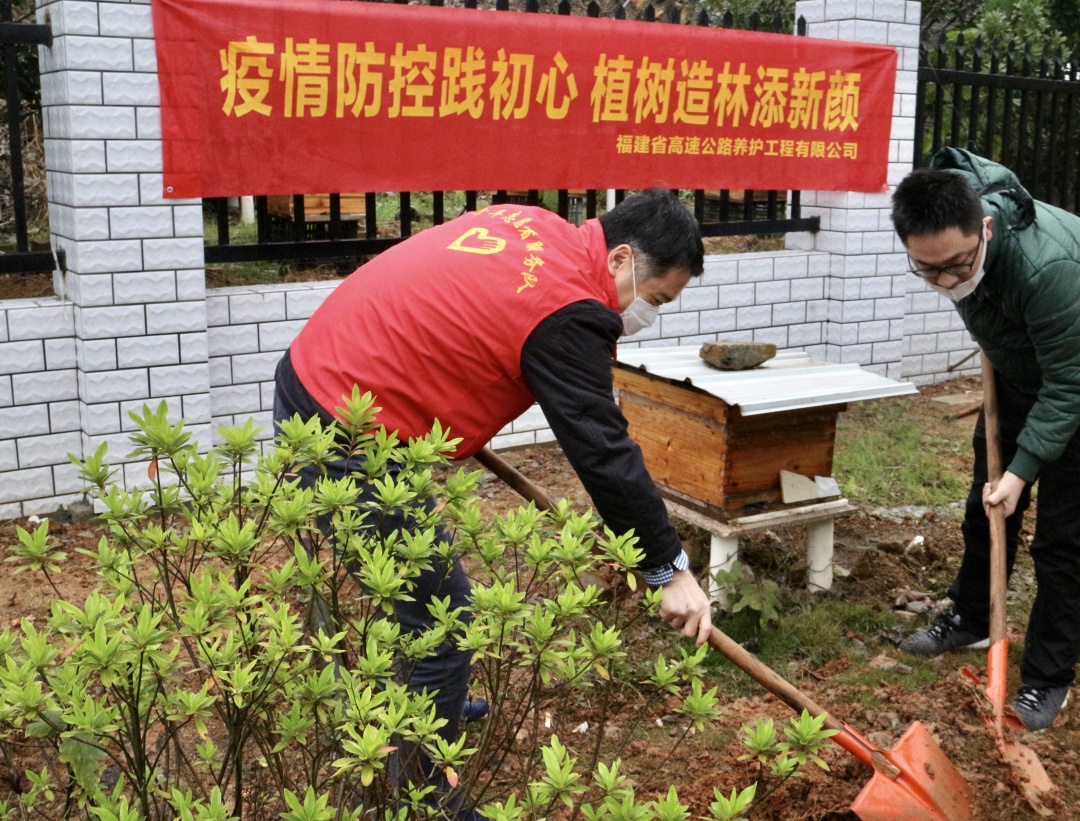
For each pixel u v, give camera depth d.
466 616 2.51
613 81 5.73
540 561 1.96
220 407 5.14
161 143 4.62
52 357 4.67
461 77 5.25
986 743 3.26
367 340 2.48
